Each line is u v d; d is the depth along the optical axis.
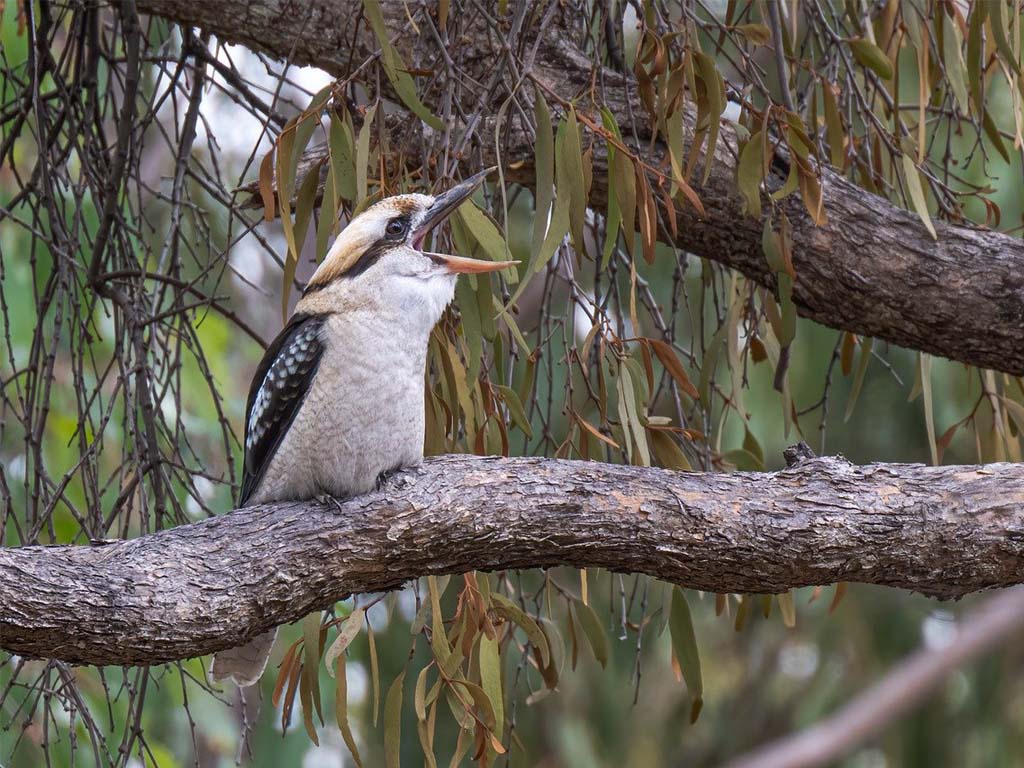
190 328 8.52
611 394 9.27
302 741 12.52
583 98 8.66
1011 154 13.06
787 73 9.16
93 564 6.01
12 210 10.12
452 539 6.71
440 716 13.55
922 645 18.38
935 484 7.14
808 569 6.98
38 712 9.58
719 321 9.16
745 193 7.87
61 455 11.49
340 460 7.07
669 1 9.00
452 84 7.81
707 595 16.98
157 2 9.09
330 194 7.41
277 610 6.43
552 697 15.77
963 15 9.17
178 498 9.55
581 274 13.06
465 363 7.75
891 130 10.06
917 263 8.61
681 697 17.59
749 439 9.01
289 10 8.89
